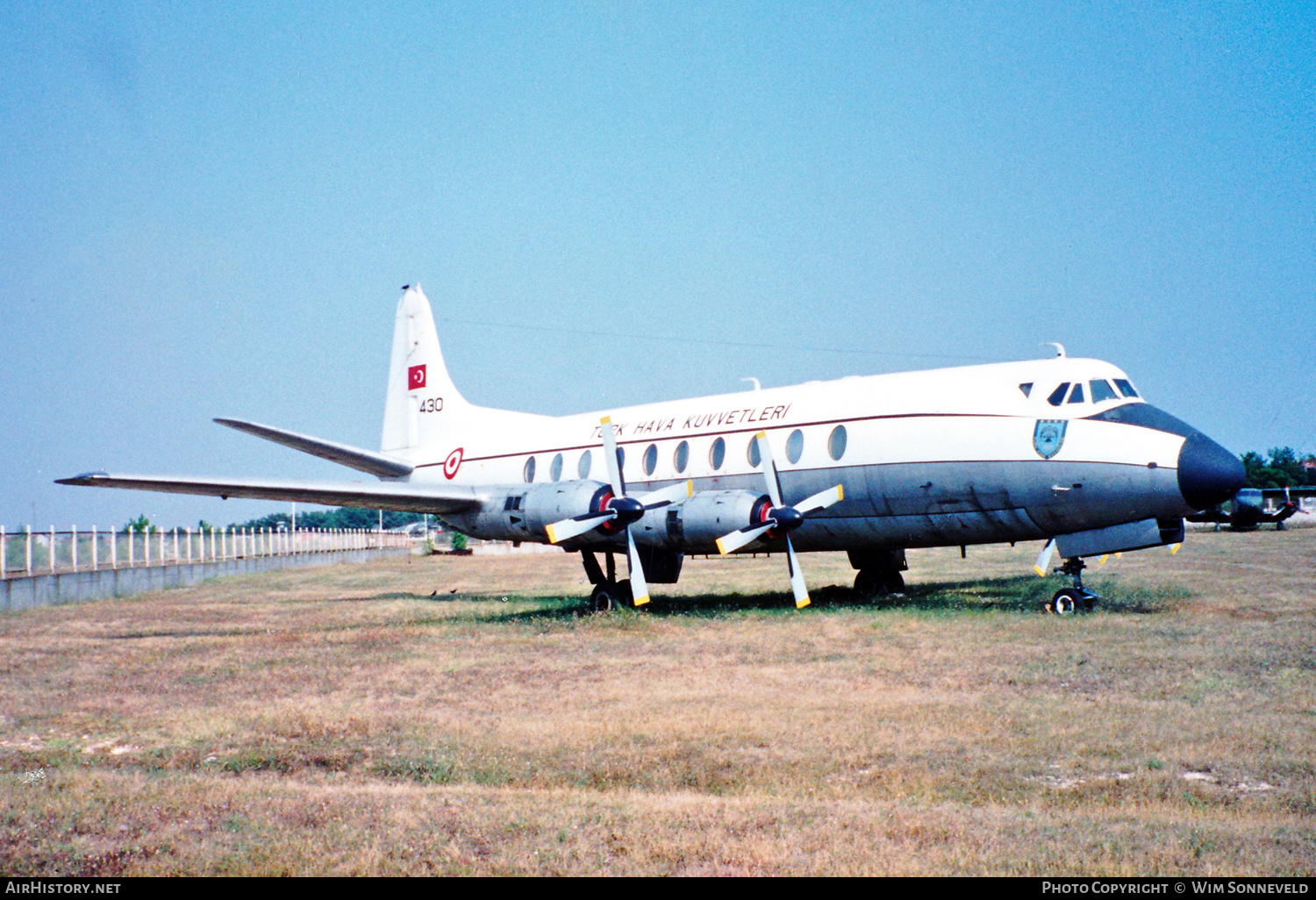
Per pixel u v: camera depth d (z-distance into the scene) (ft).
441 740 34.24
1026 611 63.31
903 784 27.91
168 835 24.32
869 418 68.18
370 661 52.42
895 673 43.96
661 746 32.73
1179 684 39.52
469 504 76.84
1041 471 61.41
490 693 42.65
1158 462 58.23
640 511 67.56
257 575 141.49
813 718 35.68
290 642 61.05
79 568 99.55
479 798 27.22
